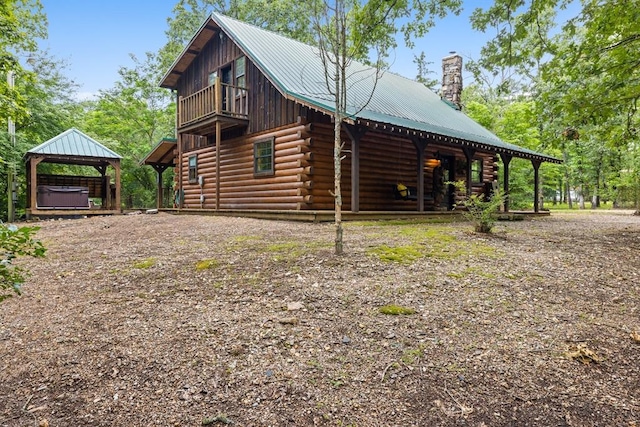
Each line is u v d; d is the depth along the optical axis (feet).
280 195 35.47
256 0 83.35
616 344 9.28
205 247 18.89
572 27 23.20
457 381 7.86
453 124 46.26
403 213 33.32
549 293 12.35
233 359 8.63
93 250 19.75
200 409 7.20
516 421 6.87
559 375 8.10
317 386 7.72
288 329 9.80
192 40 44.98
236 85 41.45
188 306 11.46
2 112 36.14
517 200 77.97
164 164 57.88
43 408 7.35
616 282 13.51
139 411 7.21
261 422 6.84
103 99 81.30
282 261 15.21
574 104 24.61
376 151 39.34
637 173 61.31
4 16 33.99
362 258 15.38
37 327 10.51
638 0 20.21
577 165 85.51
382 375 8.04
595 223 32.83
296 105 34.01
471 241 19.53
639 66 23.13
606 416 6.98
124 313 11.14
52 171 64.39
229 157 42.19
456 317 10.44
